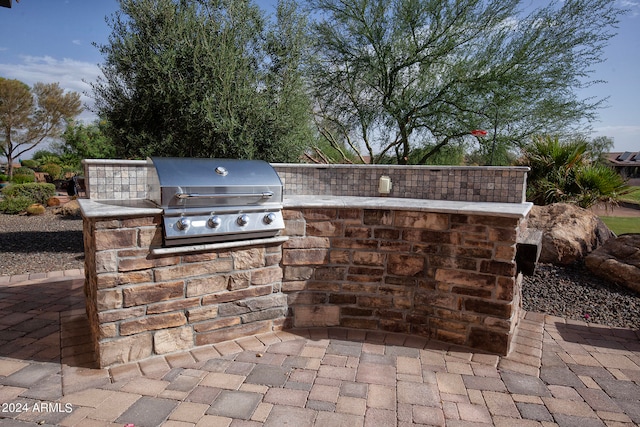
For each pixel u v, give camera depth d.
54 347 3.08
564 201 7.04
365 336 3.48
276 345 3.26
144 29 6.34
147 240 2.79
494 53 8.95
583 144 7.79
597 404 2.53
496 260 3.15
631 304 4.38
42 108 32.91
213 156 6.59
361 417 2.31
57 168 27.34
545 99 8.88
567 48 8.49
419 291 3.46
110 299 2.70
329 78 9.99
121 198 3.56
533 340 3.52
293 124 6.93
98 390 2.51
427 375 2.85
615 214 13.37
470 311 3.28
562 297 4.66
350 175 4.58
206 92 6.13
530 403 2.52
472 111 9.14
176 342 3.02
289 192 4.60
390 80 9.73
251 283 3.33
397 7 9.16
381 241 3.52
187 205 2.93
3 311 3.90
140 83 6.37
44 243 7.94
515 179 4.01
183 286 2.99
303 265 3.54
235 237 3.17
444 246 3.34
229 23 6.47
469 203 3.83
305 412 2.34
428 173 4.38
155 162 3.05
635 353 3.33
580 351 3.35
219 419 2.25
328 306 3.62
